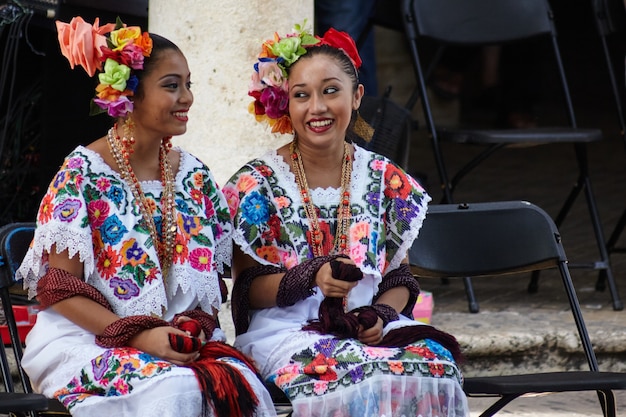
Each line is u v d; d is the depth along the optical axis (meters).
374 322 8.31
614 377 8.30
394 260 8.98
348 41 8.88
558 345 11.58
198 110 10.88
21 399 7.34
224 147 10.82
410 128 13.22
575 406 10.88
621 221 13.20
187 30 10.79
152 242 8.23
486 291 13.49
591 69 28.19
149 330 7.88
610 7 13.43
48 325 8.15
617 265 14.76
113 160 8.31
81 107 12.27
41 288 8.16
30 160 12.78
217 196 8.66
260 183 8.77
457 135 12.45
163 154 8.48
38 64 12.81
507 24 13.35
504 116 21.62
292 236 8.70
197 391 7.61
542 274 14.38
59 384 7.89
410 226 8.95
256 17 10.67
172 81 8.26
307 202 8.77
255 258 8.62
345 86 8.73
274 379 8.25
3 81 11.81
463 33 13.30
